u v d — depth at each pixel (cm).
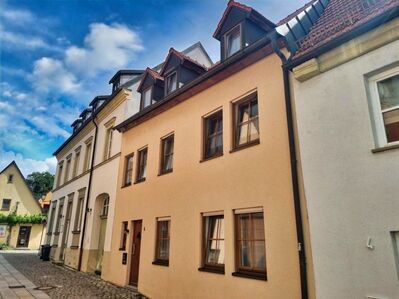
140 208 1084
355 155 496
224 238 719
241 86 779
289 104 632
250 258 665
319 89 574
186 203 866
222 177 765
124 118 1353
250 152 705
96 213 1467
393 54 480
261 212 665
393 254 427
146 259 986
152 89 1216
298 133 595
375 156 471
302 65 596
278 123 658
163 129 1062
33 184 6184
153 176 1052
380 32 492
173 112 1026
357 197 479
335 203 505
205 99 895
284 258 578
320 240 513
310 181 550
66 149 2241
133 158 1223
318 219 524
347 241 478
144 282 966
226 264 696
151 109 1112
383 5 530
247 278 638
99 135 1614
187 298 783
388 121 489
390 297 419
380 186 455
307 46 625
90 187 1559
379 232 444
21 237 3603
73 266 1552
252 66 760
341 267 478
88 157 1755
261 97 712
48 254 2002
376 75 508
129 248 1107
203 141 873
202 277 753
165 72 1147
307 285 523
